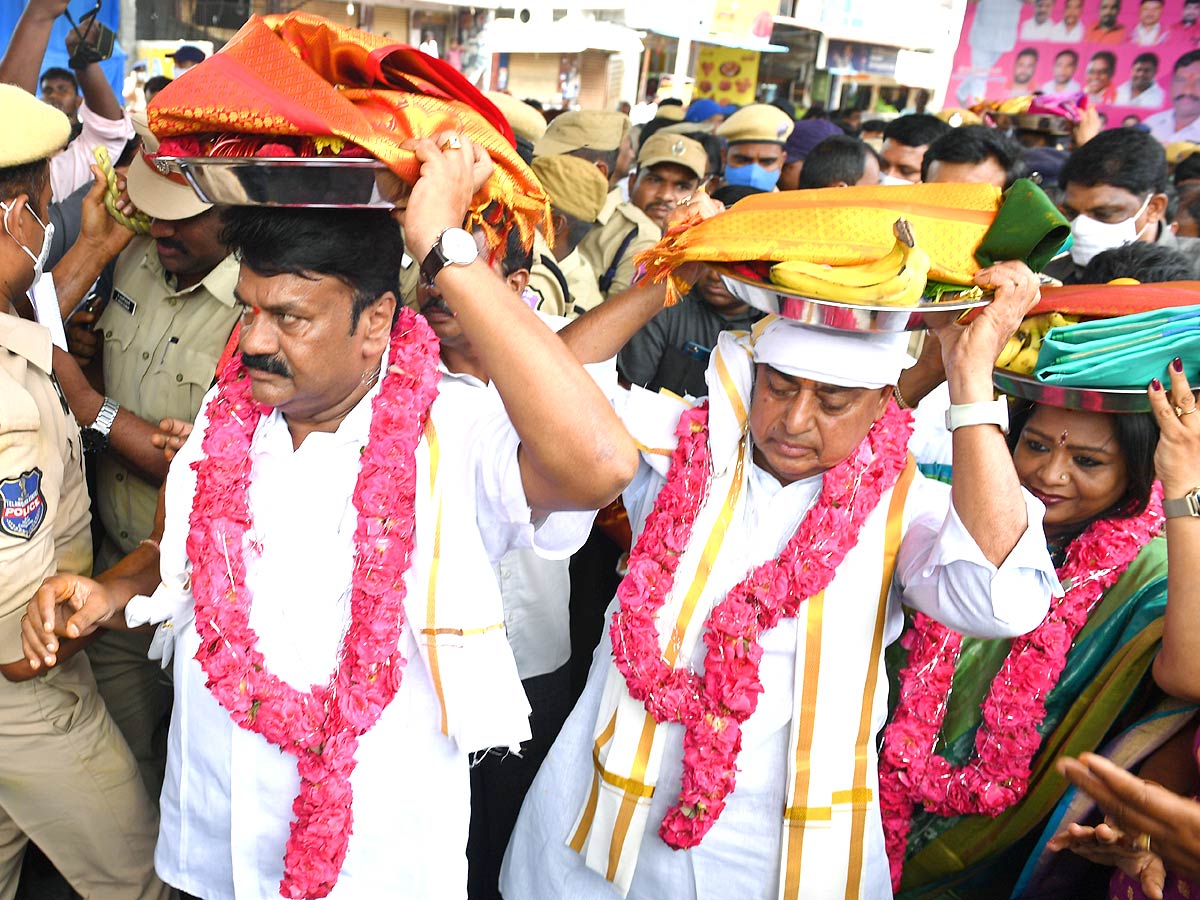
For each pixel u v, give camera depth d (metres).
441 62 1.35
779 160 4.82
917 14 8.55
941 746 1.94
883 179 4.69
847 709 1.68
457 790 1.57
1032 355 1.87
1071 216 3.41
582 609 2.84
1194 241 3.92
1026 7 5.82
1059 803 1.84
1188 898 1.58
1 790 1.99
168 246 2.44
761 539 1.75
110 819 2.10
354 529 1.48
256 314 1.36
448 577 1.43
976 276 1.49
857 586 1.67
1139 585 1.83
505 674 1.47
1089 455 1.83
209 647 1.47
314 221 1.31
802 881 1.68
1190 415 1.63
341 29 1.30
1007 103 5.58
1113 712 1.79
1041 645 1.83
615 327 1.89
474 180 1.26
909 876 2.02
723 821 1.75
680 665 1.74
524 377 1.19
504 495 1.39
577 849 1.82
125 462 2.49
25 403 1.75
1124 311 1.82
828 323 1.46
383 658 1.42
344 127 1.18
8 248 1.95
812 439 1.62
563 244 3.82
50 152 1.98
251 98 1.20
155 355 2.56
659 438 1.83
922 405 2.23
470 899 2.46
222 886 1.63
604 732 1.80
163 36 6.02
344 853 1.46
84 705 2.04
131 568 1.89
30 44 3.54
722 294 3.02
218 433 1.54
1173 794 1.47
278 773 1.54
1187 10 5.40
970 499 1.50
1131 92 5.63
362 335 1.42
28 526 1.78
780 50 7.75
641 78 9.73
